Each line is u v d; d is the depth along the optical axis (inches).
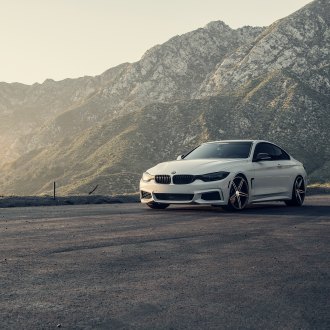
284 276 169.8
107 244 241.4
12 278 165.3
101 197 601.9
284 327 112.7
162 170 432.8
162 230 296.4
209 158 454.6
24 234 277.4
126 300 136.9
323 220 356.2
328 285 156.3
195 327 112.4
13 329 110.8
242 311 125.8
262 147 470.6
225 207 423.2
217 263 193.5
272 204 515.2
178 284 157.0
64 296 141.2
